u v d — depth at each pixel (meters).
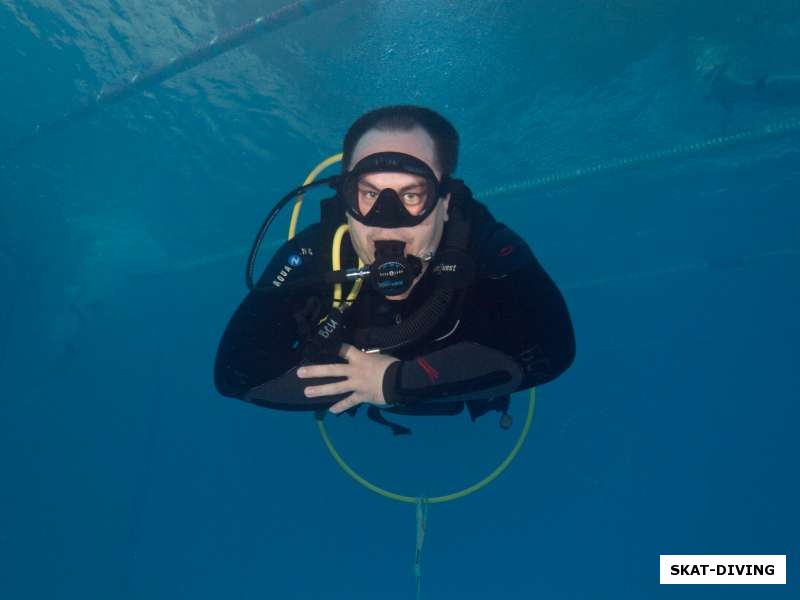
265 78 9.12
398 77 8.87
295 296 1.96
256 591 18.56
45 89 9.94
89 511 20.47
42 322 16.45
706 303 32.47
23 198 13.64
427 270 2.04
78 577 17.38
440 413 2.72
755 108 10.70
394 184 1.81
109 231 15.74
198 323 25.53
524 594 18.64
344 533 21.00
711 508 24.06
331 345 1.93
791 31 8.86
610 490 25.20
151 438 17.56
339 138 10.66
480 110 9.99
